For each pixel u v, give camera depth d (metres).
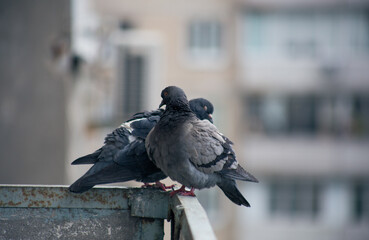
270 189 23.16
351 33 22.36
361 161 23.08
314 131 23.05
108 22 14.90
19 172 10.66
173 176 5.49
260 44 22.17
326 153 23.06
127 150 5.56
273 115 22.72
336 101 22.84
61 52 11.54
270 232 23.12
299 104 22.77
